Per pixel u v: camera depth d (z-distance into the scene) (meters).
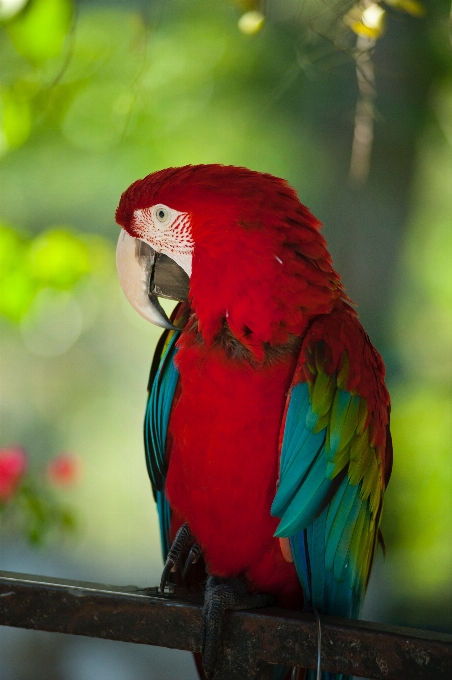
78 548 15.50
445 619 9.55
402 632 3.18
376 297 9.55
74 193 14.03
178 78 11.31
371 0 5.11
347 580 4.14
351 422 4.01
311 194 10.53
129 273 4.54
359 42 5.63
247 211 3.97
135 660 11.23
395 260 9.61
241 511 4.01
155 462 4.66
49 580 3.63
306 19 6.47
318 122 10.12
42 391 20.31
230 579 4.21
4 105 6.29
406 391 9.63
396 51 8.52
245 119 11.45
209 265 4.04
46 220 14.89
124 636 3.40
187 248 4.18
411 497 8.85
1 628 11.71
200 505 4.09
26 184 13.80
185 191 4.11
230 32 11.17
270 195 4.03
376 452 4.24
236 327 3.97
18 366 20.34
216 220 4.00
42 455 19.08
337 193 9.74
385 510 8.95
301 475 3.85
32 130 7.41
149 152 11.30
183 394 4.09
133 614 3.41
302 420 3.88
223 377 3.94
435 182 10.75
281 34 10.72
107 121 9.80
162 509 4.81
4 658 10.95
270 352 3.99
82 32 9.45
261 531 4.03
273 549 4.07
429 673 3.07
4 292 6.52
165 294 4.54
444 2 8.13
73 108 8.79
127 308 18.09
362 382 4.12
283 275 3.97
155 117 10.84
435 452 8.91
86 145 10.04
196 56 11.35
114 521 17.22
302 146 10.97
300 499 3.83
